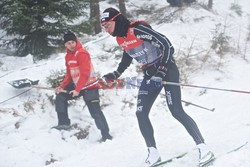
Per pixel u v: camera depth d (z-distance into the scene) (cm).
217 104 1080
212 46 1625
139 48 627
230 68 1430
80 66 830
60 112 874
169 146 762
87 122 952
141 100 647
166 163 635
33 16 1423
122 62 715
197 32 1964
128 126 959
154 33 603
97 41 1619
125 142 838
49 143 823
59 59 1321
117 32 622
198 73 1366
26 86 1004
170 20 2156
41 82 1086
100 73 1218
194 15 2231
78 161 751
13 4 1362
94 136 910
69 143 852
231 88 1216
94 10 1961
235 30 2177
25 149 786
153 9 2428
